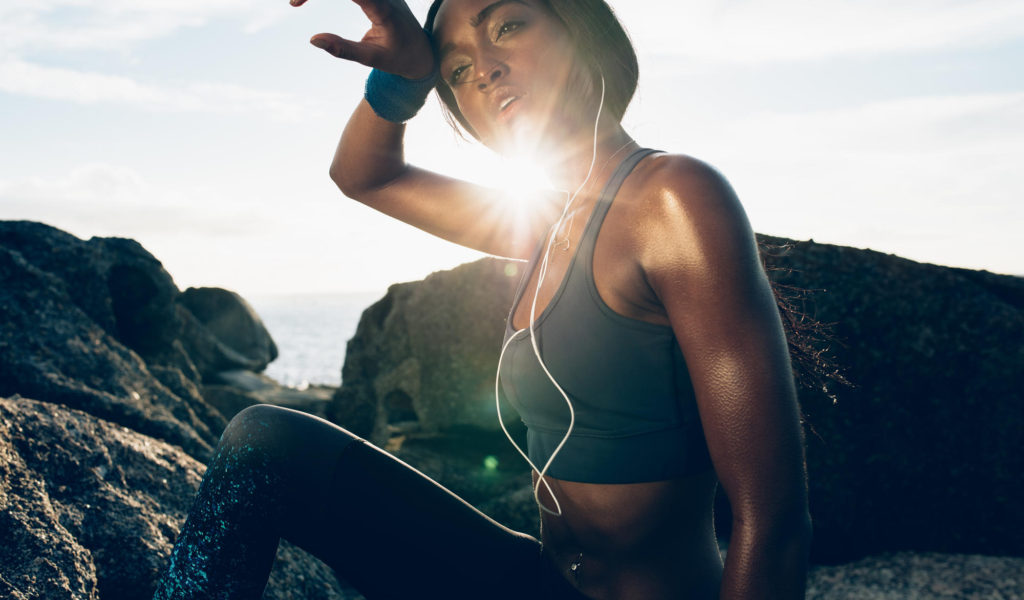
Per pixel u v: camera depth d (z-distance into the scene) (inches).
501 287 173.6
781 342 39.3
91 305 177.6
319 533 50.8
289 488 49.6
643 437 46.3
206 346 327.0
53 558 69.1
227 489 49.3
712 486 50.0
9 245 174.9
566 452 48.8
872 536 120.2
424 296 182.1
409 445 170.6
